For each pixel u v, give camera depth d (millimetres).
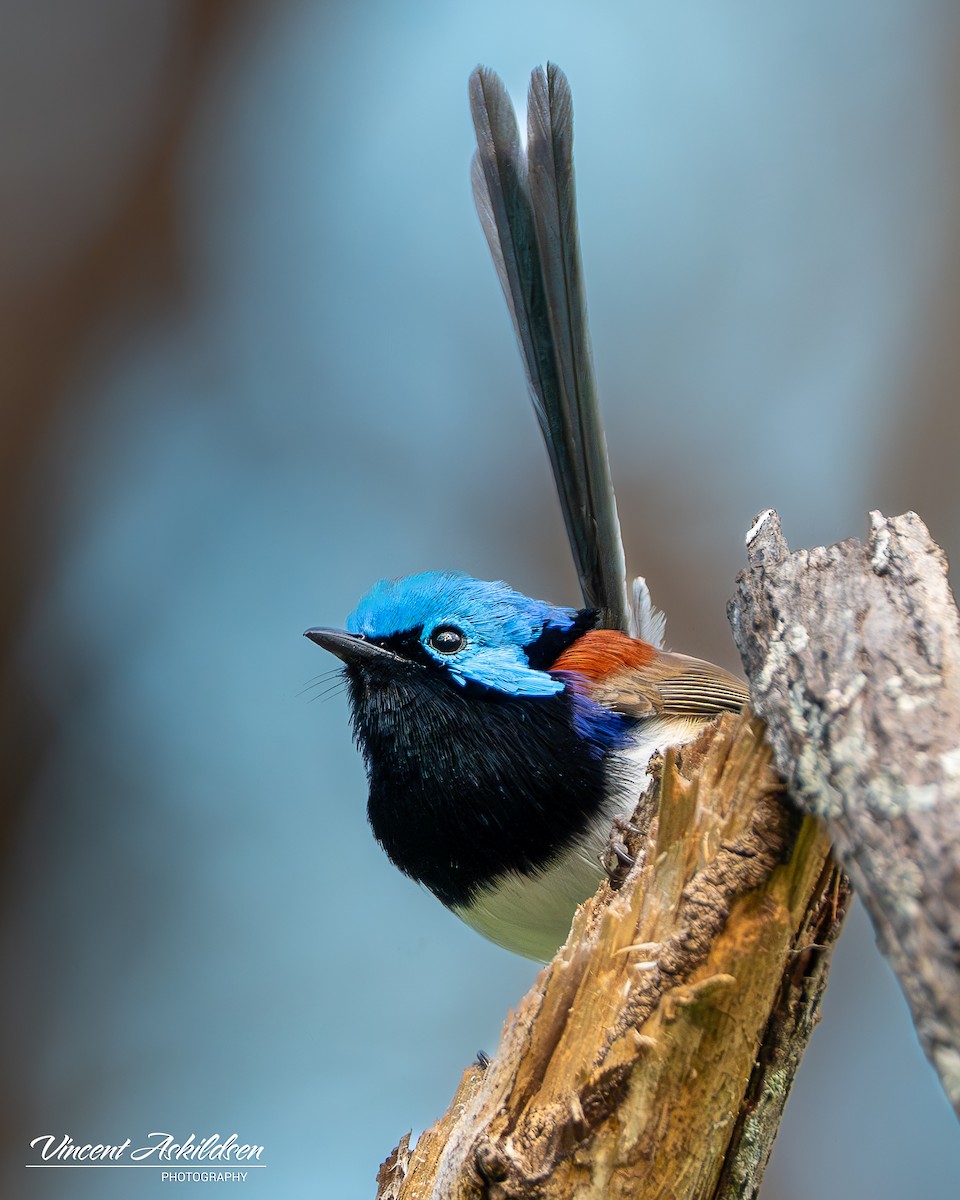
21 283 16156
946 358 17312
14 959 16047
